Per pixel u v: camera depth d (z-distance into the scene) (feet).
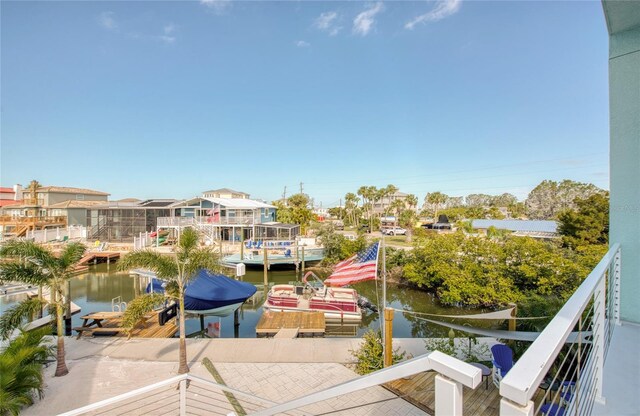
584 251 53.88
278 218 152.66
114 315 40.68
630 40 10.66
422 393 22.95
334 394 4.84
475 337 33.99
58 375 28.09
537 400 19.25
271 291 56.03
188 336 44.14
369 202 211.61
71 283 77.82
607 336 9.32
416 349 31.55
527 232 127.75
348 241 89.45
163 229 118.21
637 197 10.50
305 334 42.19
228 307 45.55
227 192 158.10
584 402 6.12
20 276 27.50
